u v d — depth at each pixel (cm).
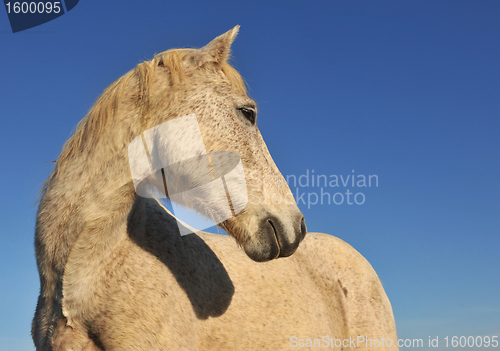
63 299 198
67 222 198
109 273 206
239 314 249
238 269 269
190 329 221
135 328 203
